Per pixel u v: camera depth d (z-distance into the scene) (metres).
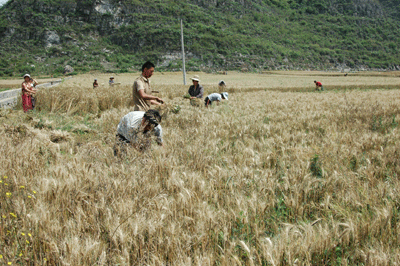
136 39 167.50
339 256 2.26
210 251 2.22
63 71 137.75
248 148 4.47
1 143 4.11
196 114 8.11
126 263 1.95
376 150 4.77
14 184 2.90
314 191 3.24
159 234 2.29
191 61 155.38
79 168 3.40
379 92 23.48
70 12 177.50
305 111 9.95
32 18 169.88
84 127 7.05
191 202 2.72
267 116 8.80
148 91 6.00
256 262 2.14
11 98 13.07
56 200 2.69
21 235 2.20
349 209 2.88
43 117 8.61
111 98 12.09
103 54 159.12
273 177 3.60
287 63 176.00
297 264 2.03
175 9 195.12
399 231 2.42
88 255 1.96
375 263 2.00
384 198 3.02
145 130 4.20
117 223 2.29
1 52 152.12
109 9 182.62
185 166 3.90
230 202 2.96
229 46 171.50
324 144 4.99
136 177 3.25
